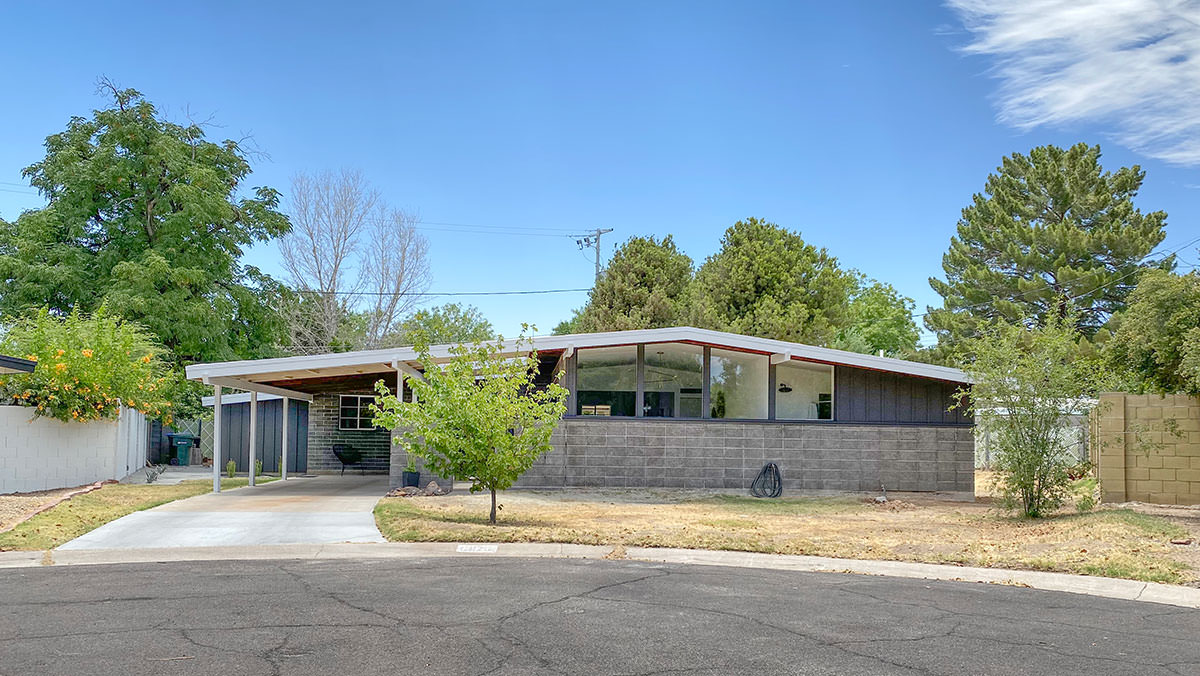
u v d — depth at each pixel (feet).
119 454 64.28
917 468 62.34
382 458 85.97
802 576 30.09
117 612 22.45
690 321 113.19
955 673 17.98
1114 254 113.09
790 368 63.05
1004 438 46.70
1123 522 40.04
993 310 121.49
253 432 65.21
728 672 17.71
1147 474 49.29
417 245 130.00
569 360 60.95
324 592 25.34
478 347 44.83
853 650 19.61
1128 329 45.65
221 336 96.73
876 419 62.49
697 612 23.30
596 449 60.08
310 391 82.23
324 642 19.56
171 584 26.55
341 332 130.21
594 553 34.81
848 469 61.77
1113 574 30.17
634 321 118.93
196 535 37.37
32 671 17.02
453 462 41.68
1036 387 46.16
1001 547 35.63
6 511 41.91
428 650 18.98
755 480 60.75
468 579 27.81
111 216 97.91
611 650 19.21
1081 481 61.46
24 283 89.61
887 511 50.49
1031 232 117.80
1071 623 22.99
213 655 18.38
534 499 53.42
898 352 169.78
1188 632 22.12
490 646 19.39
